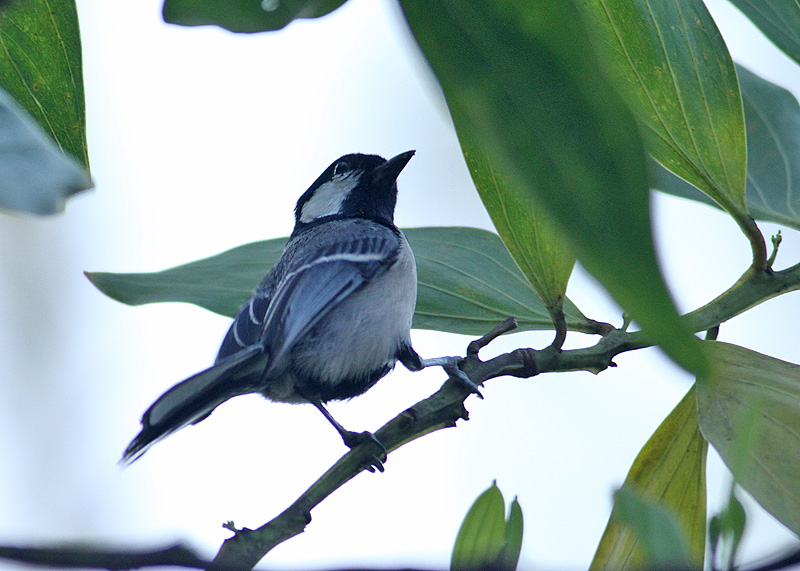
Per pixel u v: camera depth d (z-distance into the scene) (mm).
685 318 1023
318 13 4023
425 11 1129
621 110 1066
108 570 1673
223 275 5086
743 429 2008
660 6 3951
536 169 1072
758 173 5387
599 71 1088
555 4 1107
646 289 1006
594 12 3760
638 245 1017
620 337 4836
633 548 3746
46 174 1476
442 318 5137
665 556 1692
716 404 3246
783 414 3125
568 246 1041
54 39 3344
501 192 4176
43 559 1648
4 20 3293
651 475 4180
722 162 4344
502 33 1114
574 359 4730
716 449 3020
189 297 4980
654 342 1017
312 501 4156
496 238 5480
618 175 1041
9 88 3326
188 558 1735
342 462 4367
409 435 4621
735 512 2723
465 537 3289
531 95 1094
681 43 4066
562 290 4629
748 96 5715
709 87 4168
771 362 3486
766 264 4621
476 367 4793
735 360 3514
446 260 5336
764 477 2824
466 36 1123
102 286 4898
